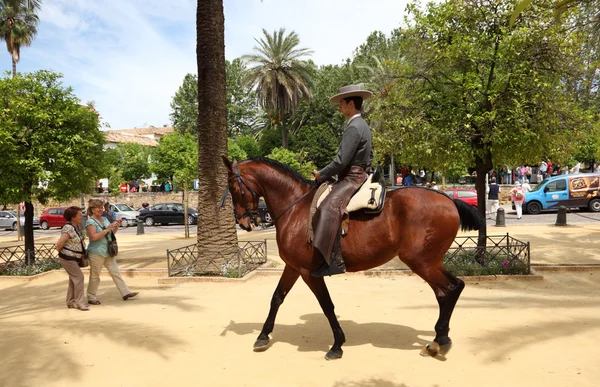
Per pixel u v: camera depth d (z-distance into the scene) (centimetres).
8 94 1146
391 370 468
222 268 1013
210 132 1045
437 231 494
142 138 6231
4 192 1123
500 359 486
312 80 4191
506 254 960
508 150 993
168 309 752
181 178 2256
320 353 525
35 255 1328
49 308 791
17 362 520
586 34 940
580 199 2327
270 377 461
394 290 839
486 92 945
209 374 473
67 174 1203
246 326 641
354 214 509
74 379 471
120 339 592
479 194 1041
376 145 1062
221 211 1034
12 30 3659
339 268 495
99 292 917
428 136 981
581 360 475
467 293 791
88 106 1366
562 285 841
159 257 1369
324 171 502
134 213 3200
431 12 1020
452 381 438
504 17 945
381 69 3428
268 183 546
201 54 1050
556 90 945
